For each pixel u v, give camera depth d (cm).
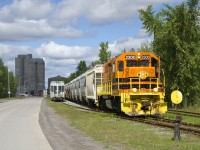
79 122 2398
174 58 3959
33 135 1694
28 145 1376
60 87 7725
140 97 2603
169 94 4084
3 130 1917
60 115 3158
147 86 2655
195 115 2820
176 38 3859
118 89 2698
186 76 3900
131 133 1738
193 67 3831
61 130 1934
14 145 1380
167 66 4012
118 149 1277
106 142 1447
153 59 2753
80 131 1878
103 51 7438
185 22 3925
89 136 1656
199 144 1378
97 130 1878
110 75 3002
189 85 3941
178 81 3956
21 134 1734
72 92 7000
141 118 2619
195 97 4084
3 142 1462
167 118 2552
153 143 1405
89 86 4438
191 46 3906
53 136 1666
